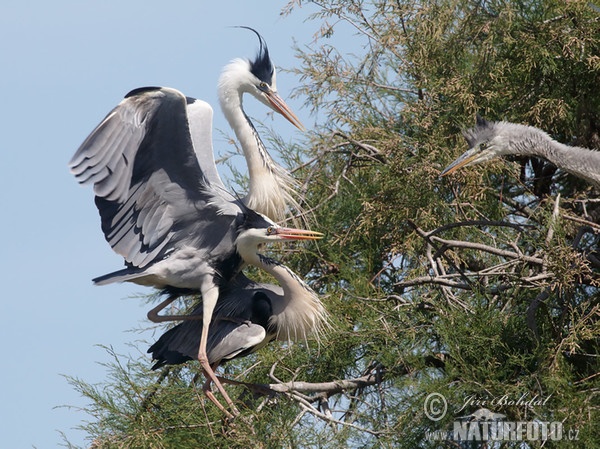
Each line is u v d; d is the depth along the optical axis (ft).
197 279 38.01
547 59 43.50
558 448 33.40
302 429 33.42
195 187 37.68
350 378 40.04
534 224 42.42
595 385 34.78
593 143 46.37
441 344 39.29
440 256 42.22
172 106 35.83
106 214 36.88
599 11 43.52
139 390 34.73
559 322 37.63
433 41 45.14
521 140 42.45
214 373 37.50
